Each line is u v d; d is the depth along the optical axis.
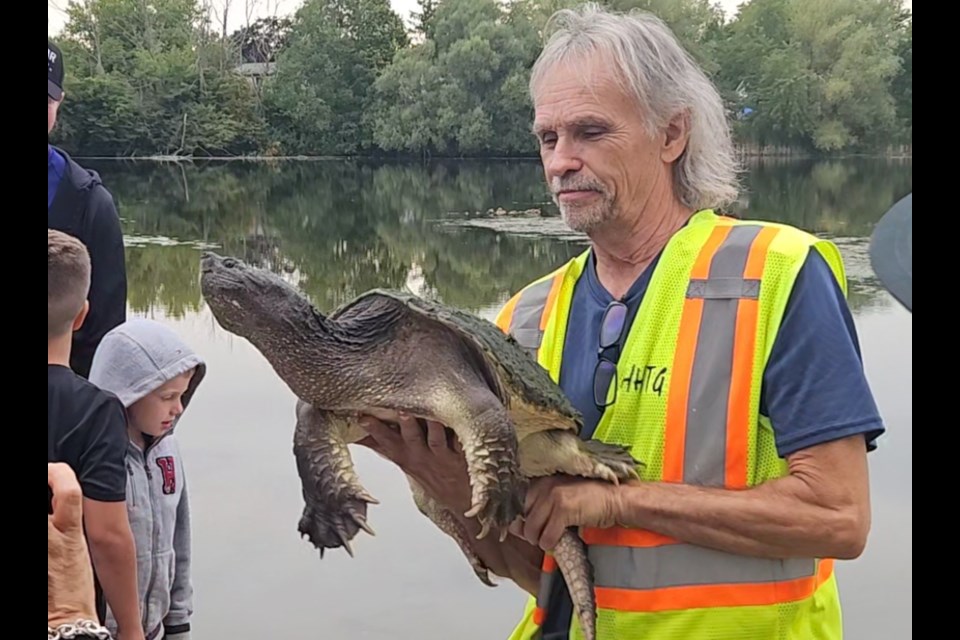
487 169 19.75
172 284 12.28
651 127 2.16
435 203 18.42
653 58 2.15
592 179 2.15
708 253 2.12
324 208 17.84
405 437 2.12
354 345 2.08
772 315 2.01
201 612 5.66
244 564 6.23
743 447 2.02
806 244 2.05
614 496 2.07
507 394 2.03
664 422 2.08
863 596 5.80
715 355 2.04
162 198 18.05
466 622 5.66
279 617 5.56
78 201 3.63
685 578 2.05
